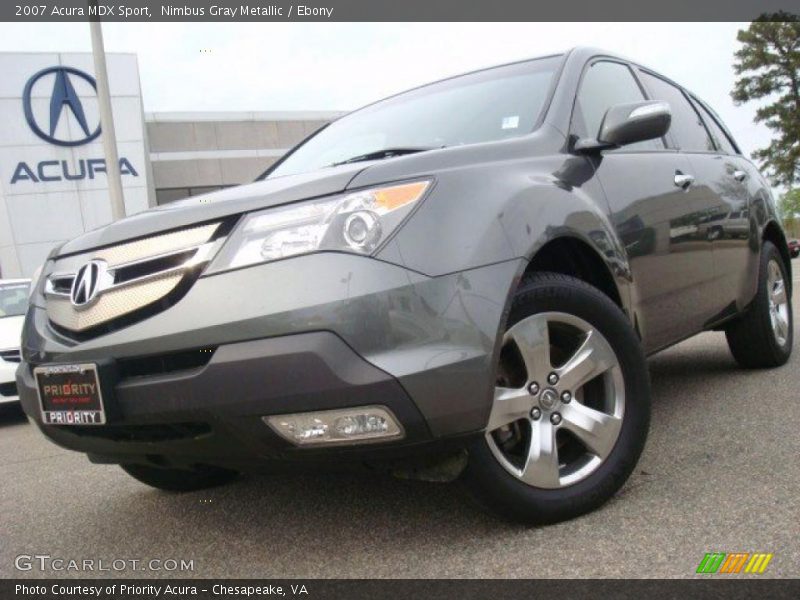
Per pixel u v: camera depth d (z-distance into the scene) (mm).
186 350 2150
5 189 19109
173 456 2348
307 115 25562
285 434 2080
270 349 2043
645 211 3082
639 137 2875
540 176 2594
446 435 2102
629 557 2100
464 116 3152
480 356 2121
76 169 19562
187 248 2240
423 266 2109
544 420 2385
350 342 2025
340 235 2107
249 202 2232
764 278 4324
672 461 2904
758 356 4434
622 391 2559
